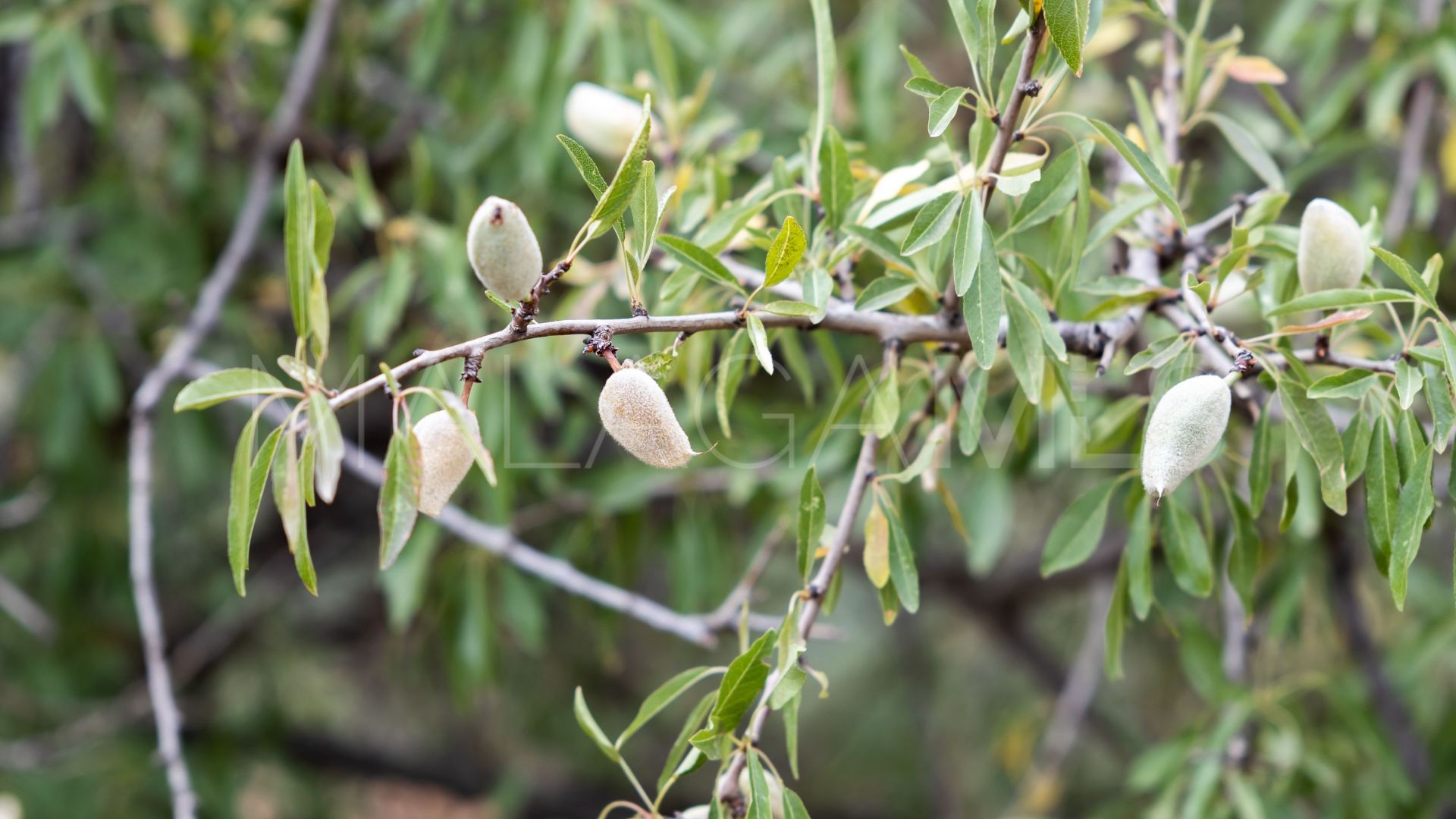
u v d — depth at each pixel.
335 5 1.85
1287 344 1.29
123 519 2.56
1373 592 2.22
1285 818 1.54
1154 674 2.94
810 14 2.13
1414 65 1.70
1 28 1.89
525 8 1.82
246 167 2.26
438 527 1.77
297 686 3.29
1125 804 2.14
